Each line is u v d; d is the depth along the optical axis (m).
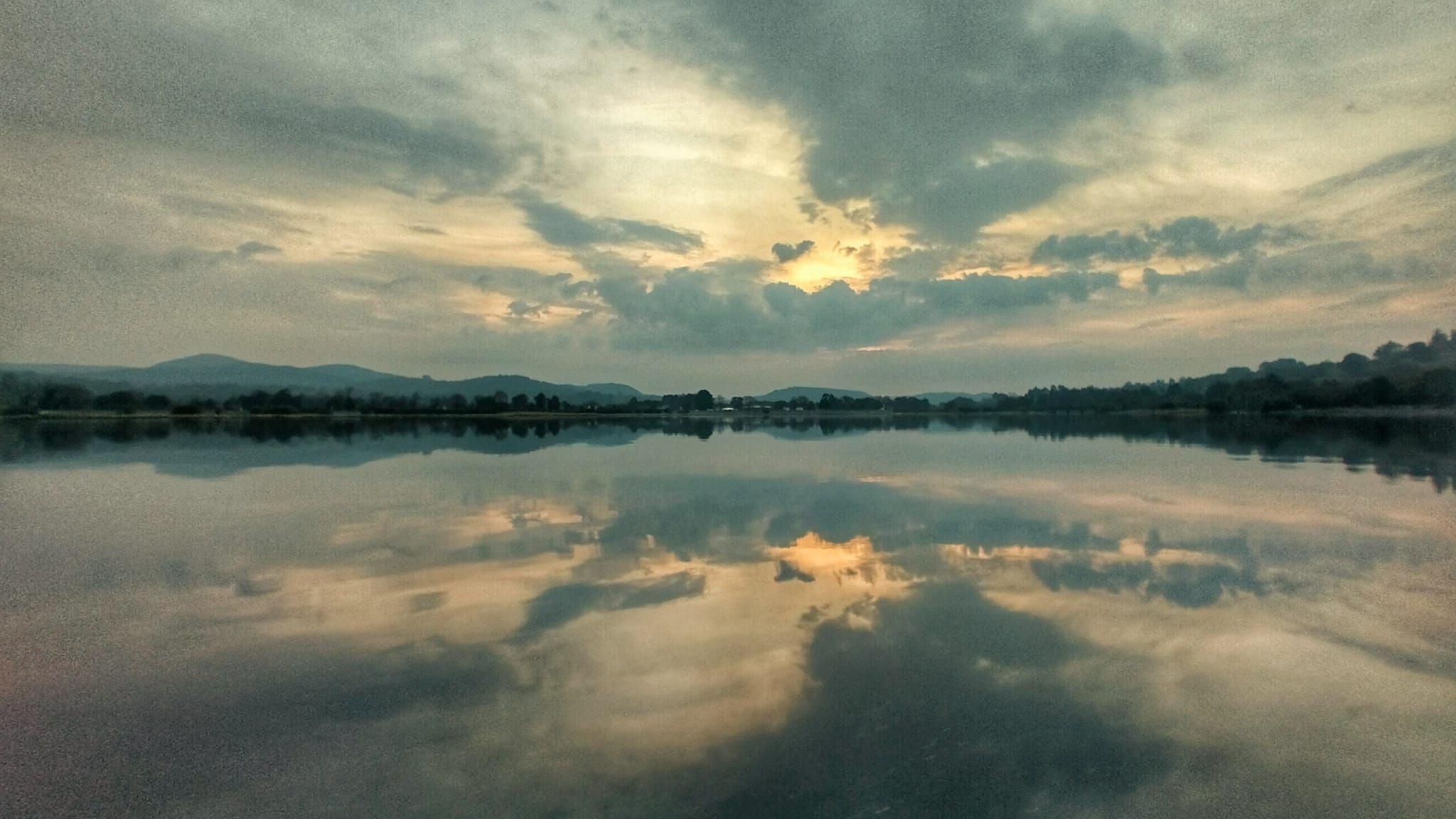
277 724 6.58
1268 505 17.83
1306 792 5.51
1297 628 9.02
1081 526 15.48
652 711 6.77
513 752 6.04
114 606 10.12
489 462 30.78
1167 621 9.33
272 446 40.47
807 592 10.70
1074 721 6.59
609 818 5.09
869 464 29.66
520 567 12.26
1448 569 11.73
